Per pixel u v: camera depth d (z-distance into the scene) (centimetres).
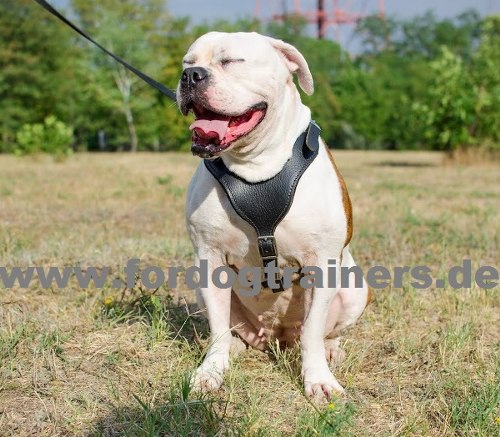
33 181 1264
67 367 320
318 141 313
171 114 3020
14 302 417
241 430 255
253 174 297
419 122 1930
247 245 310
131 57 3528
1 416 274
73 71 3466
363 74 3912
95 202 953
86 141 3928
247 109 285
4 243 586
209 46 292
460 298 444
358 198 1022
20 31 3100
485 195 1073
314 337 309
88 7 3953
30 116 3197
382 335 383
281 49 308
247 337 359
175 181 1293
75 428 266
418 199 1025
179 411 271
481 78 1798
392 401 295
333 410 274
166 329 360
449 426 270
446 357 341
